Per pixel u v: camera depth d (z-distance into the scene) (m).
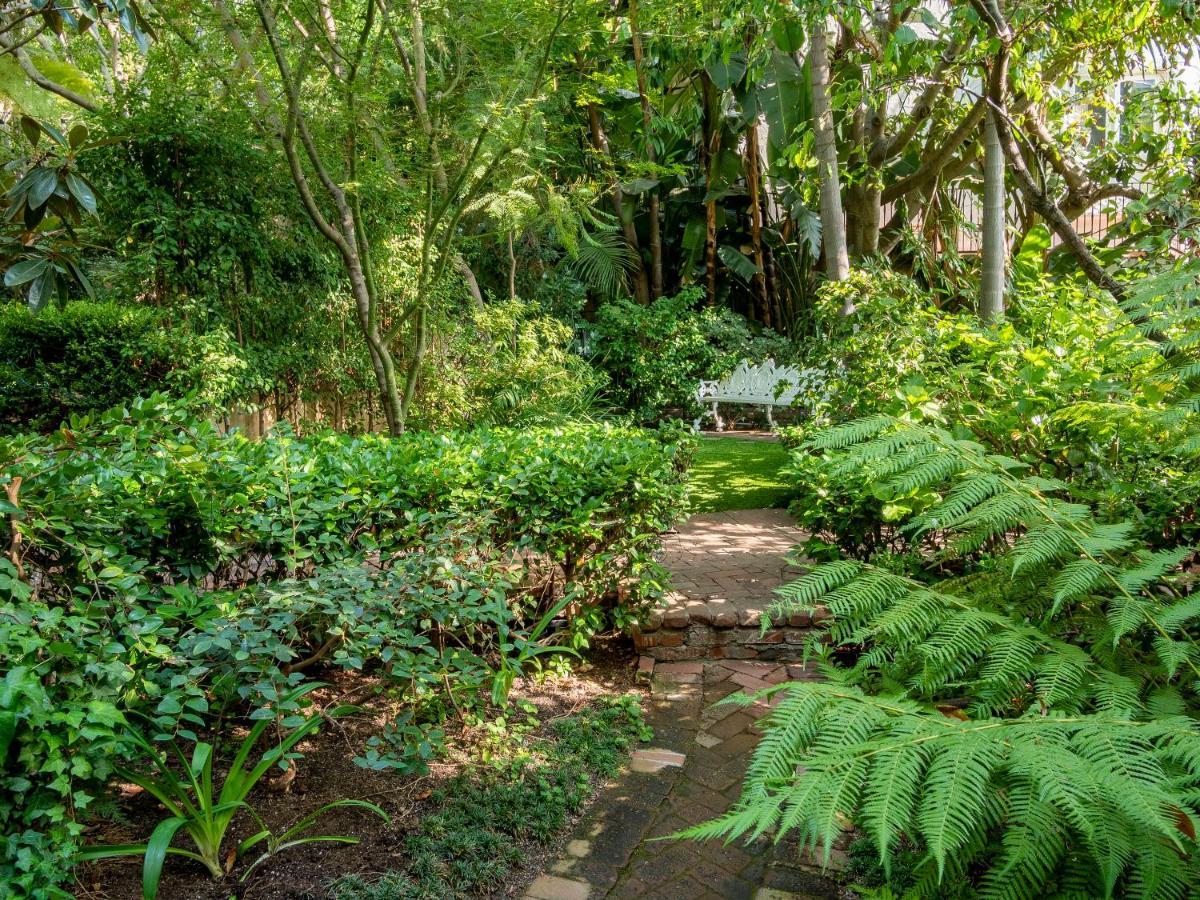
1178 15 4.82
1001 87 3.12
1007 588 1.93
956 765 1.24
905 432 2.05
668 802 2.58
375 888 2.07
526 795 2.55
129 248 6.27
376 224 6.93
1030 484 1.93
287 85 4.76
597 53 6.52
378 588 2.58
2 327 6.41
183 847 2.29
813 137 5.66
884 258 6.64
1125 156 6.94
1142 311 2.42
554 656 3.68
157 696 2.11
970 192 11.91
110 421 2.65
